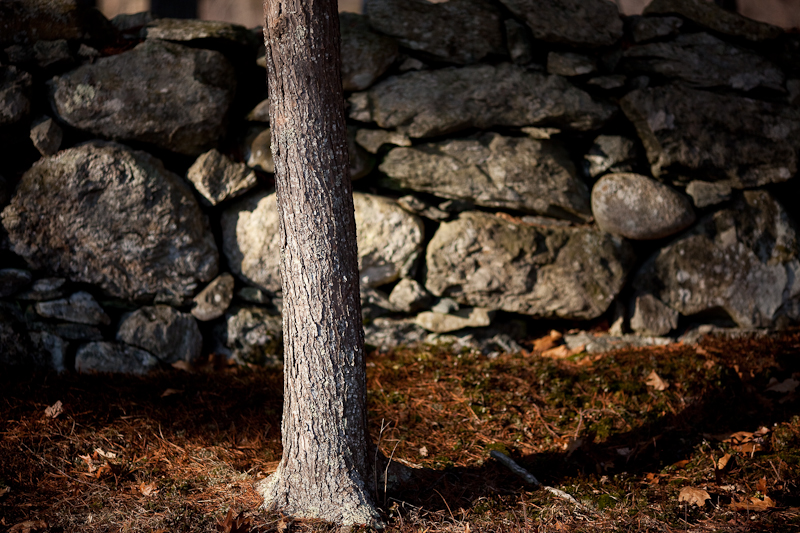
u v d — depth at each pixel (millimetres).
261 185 4895
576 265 4742
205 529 2703
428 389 4137
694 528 2646
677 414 3652
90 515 2803
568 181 4840
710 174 4840
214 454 3393
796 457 3107
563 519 2762
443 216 4801
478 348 4773
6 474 3080
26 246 4445
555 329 5023
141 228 4547
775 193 4977
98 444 3414
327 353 2732
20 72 4398
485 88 4789
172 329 4641
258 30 4980
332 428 2775
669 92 4832
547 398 3934
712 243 4824
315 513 2781
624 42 5000
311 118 2613
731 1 5469
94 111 4508
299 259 2695
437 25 4855
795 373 3977
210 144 4797
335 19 2656
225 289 4762
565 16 4855
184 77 4629
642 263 4941
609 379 4090
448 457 3400
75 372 4344
